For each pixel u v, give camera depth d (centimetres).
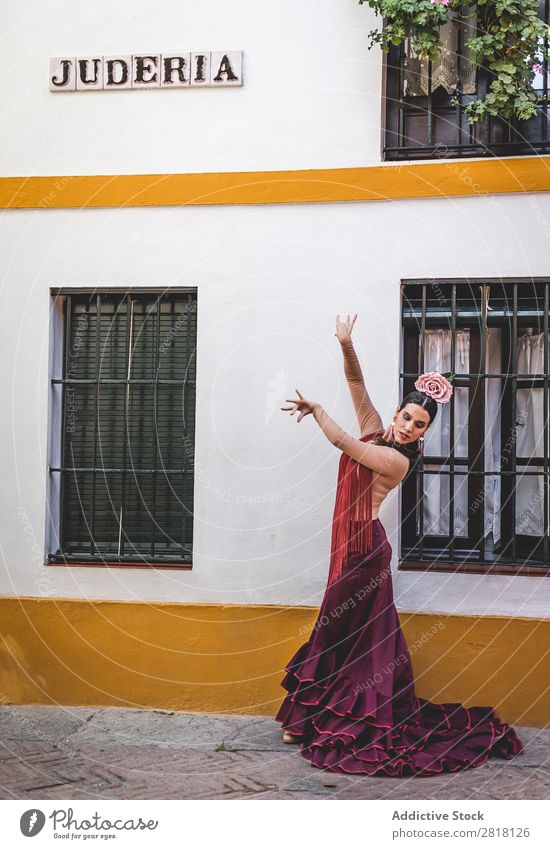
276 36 501
